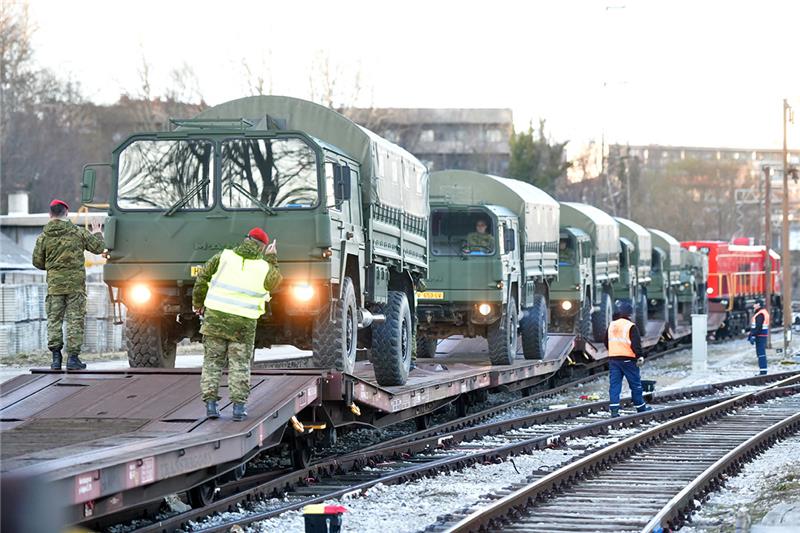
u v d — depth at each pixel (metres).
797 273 126.94
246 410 14.45
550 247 34.59
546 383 35.44
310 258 17.08
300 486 16.16
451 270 28.56
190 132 17.69
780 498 14.96
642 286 49.88
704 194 134.88
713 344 62.12
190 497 14.01
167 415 14.14
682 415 27.36
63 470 10.35
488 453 18.70
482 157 112.00
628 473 17.52
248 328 13.99
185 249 17.48
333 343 17.38
